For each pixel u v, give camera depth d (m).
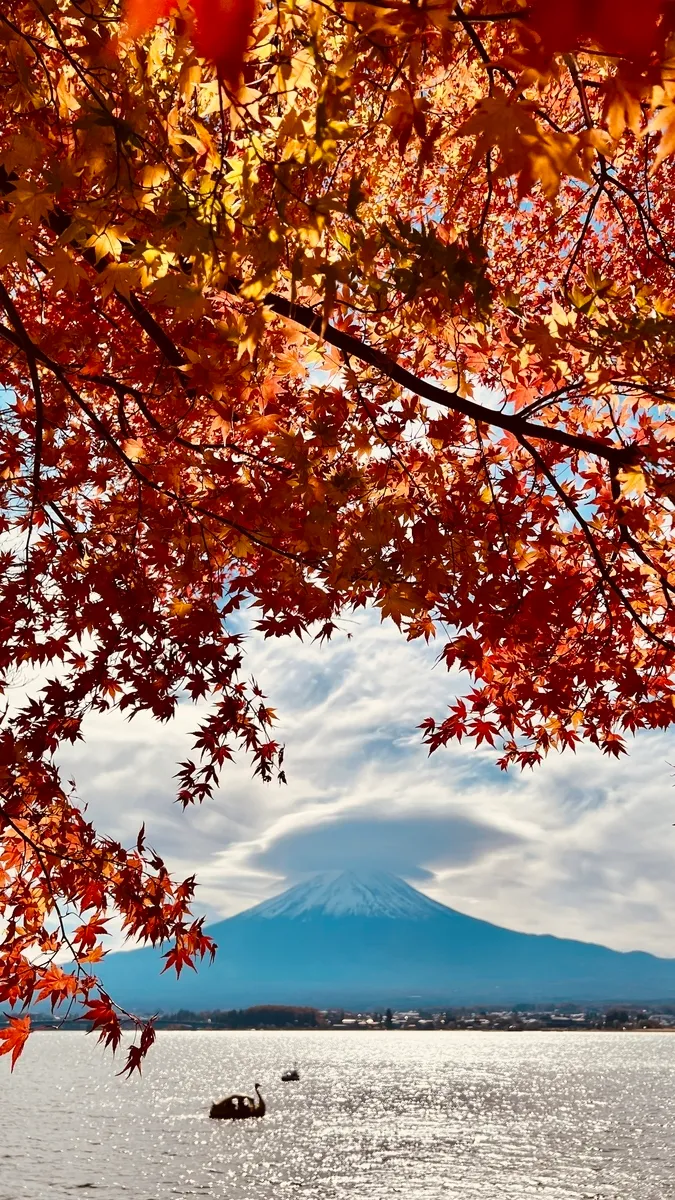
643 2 1.22
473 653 5.80
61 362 6.18
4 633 5.95
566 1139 62.59
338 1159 54.56
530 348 4.78
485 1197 43.19
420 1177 48.62
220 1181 47.22
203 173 3.79
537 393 5.74
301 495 5.03
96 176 3.53
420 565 5.06
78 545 6.32
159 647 6.16
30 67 3.98
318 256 3.42
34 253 4.73
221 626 5.93
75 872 6.03
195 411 6.14
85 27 3.39
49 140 4.20
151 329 5.33
